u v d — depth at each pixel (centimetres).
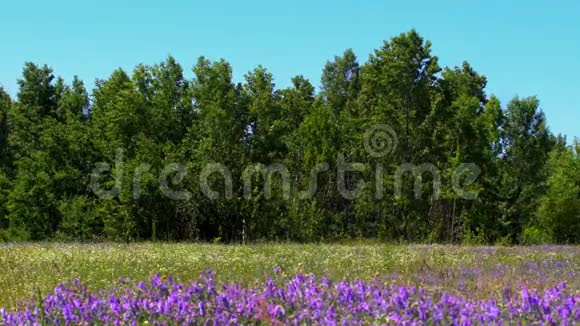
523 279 1298
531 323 744
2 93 6112
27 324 777
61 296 844
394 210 4272
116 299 809
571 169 4669
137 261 1716
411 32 4462
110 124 4309
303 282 862
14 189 4247
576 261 1845
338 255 1994
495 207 4572
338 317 756
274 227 3847
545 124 6384
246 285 1025
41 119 5481
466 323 709
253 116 4531
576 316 738
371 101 4750
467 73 6075
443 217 4278
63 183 4256
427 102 4494
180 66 4884
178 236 3884
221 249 2458
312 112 4491
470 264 1681
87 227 3928
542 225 4584
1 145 5466
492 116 4953
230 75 4531
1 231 4131
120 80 4841
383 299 792
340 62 7406
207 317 760
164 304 782
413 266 1562
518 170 6022
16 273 1498
